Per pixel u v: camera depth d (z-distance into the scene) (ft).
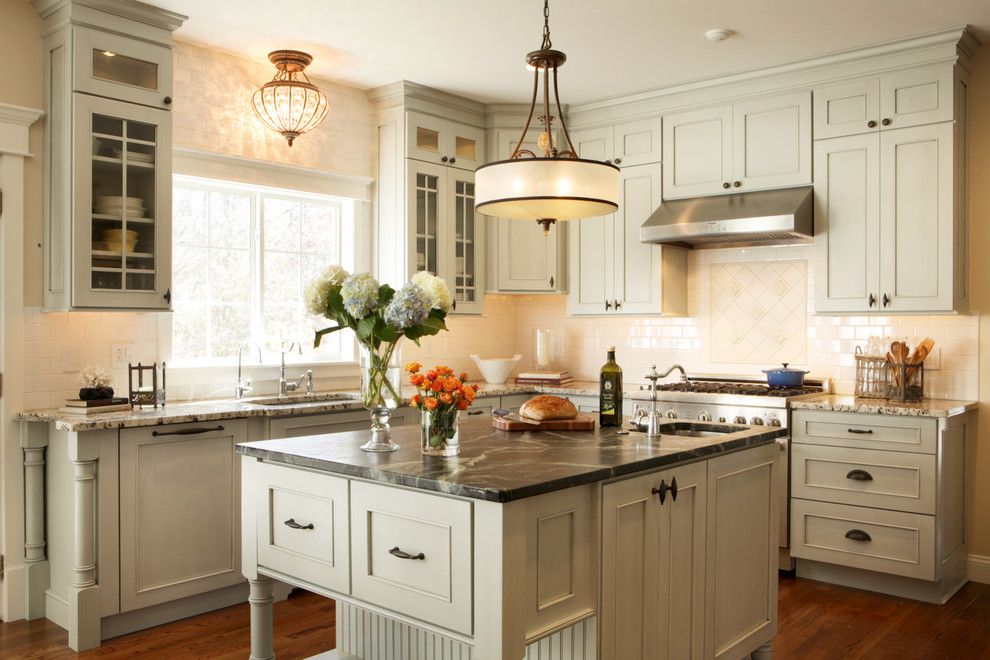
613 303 18.30
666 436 10.02
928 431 13.42
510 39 14.58
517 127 18.85
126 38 12.94
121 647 11.59
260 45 14.93
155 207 13.28
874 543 13.97
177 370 14.66
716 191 16.80
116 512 11.89
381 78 16.93
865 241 15.03
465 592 7.09
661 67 16.05
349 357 17.78
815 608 13.39
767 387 16.55
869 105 15.02
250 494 9.45
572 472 7.58
